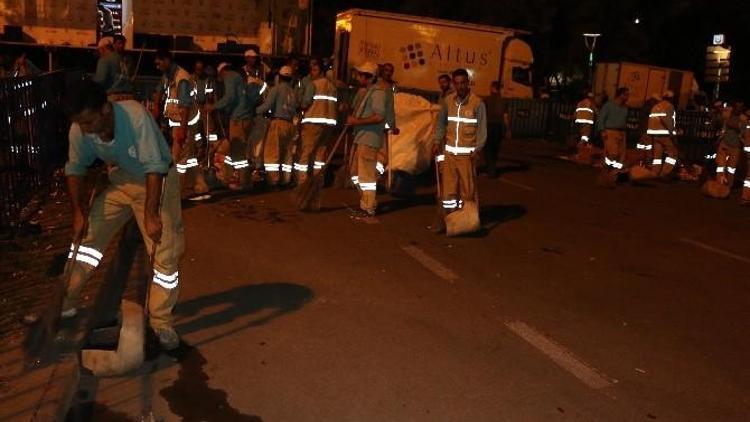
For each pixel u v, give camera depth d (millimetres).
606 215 11164
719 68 33188
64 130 13117
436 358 5266
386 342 5500
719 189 13914
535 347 5578
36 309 5496
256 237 8391
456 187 9062
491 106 14156
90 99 4359
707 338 6059
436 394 4707
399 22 21688
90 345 5012
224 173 11086
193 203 10094
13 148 8453
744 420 4641
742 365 5531
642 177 14938
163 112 10758
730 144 13875
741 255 9156
